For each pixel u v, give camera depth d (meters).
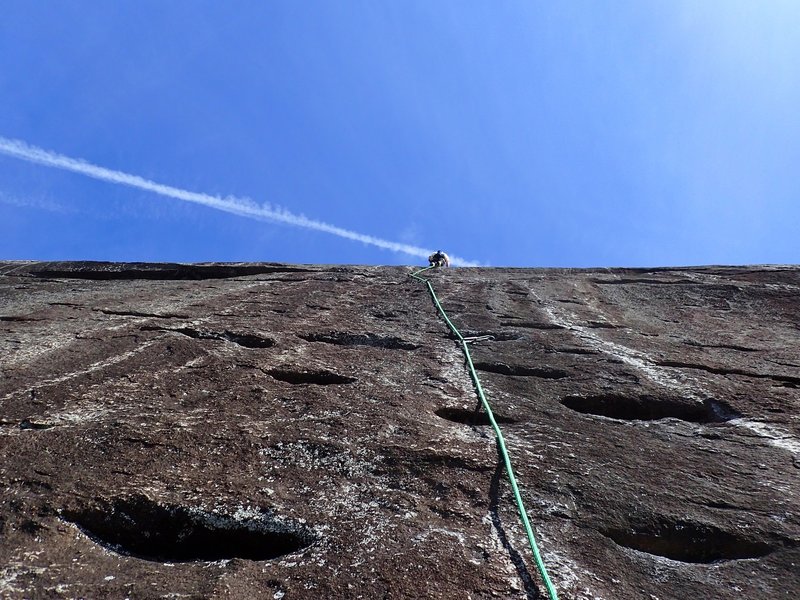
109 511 2.71
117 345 4.81
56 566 2.38
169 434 3.33
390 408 3.82
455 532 2.60
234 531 2.68
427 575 2.33
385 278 8.68
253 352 4.90
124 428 3.37
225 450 3.21
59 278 9.25
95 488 2.82
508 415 3.81
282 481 2.96
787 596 2.31
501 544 2.54
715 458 3.28
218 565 2.43
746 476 3.09
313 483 2.95
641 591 2.33
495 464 3.16
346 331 5.65
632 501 2.87
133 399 3.81
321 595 2.23
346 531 2.59
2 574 2.29
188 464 3.06
